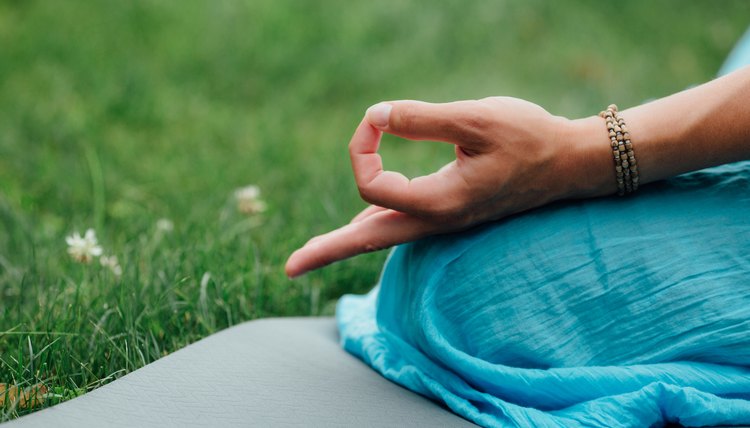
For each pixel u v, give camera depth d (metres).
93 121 3.26
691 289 1.06
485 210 1.09
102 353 1.32
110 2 4.53
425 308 1.13
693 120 1.04
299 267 1.15
